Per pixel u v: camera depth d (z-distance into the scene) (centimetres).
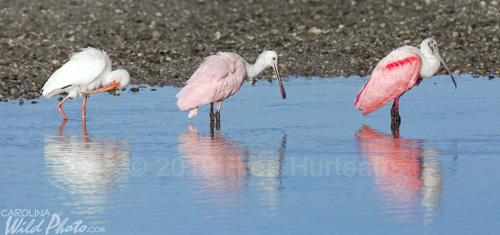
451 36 2603
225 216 987
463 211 994
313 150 1345
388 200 1046
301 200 1051
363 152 1324
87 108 1820
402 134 1464
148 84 2117
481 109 1680
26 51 2511
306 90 1975
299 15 3042
